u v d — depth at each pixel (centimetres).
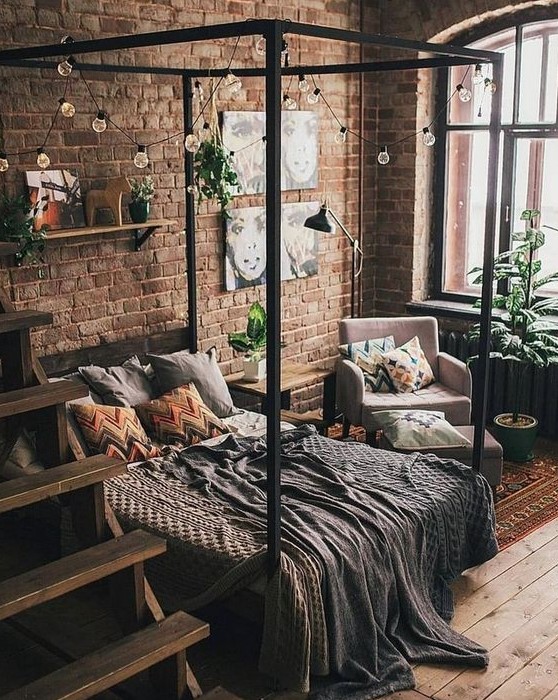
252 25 325
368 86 688
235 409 550
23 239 480
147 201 532
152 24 538
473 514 439
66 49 386
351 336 629
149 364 545
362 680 360
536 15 627
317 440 496
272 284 339
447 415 593
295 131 636
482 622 407
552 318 647
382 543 387
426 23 659
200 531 384
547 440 644
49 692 257
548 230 656
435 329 639
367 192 707
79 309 528
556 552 475
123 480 437
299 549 366
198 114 575
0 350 330
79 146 513
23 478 292
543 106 640
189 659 376
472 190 689
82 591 409
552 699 353
